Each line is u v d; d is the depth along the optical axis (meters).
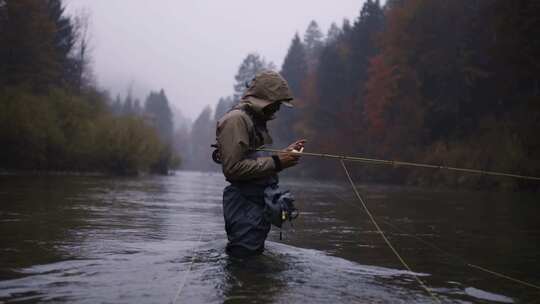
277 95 3.26
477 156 23.92
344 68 55.91
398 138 34.88
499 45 27.28
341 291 2.31
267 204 3.03
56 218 4.82
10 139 21.69
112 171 28.31
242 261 2.93
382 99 38.31
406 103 35.50
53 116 24.72
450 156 25.94
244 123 3.11
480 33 31.27
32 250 3.02
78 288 2.20
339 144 46.72
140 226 4.59
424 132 34.03
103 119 29.84
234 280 2.43
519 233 5.16
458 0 33.56
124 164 28.62
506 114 28.72
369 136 41.84
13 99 22.78
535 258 3.55
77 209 5.92
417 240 4.38
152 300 2.04
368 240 4.26
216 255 3.09
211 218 5.77
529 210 8.74
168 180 23.70
